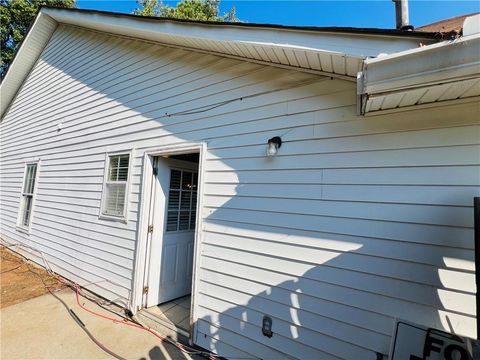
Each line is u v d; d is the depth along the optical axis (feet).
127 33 12.31
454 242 5.41
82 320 10.53
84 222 14.33
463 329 5.19
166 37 10.12
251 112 8.65
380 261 6.12
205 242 9.15
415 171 5.93
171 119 10.92
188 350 8.70
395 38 4.87
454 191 5.49
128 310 11.13
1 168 25.21
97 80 14.88
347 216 6.64
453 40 4.00
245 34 7.24
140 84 12.41
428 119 5.87
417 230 5.78
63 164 16.71
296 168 7.55
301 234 7.27
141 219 11.28
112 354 8.39
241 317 8.05
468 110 5.49
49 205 17.44
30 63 21.30
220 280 8.64
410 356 5.22
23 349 8.52
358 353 6.14
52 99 18.60
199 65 10.27
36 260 17.89
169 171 12.17
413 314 5.65
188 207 13.23
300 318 7.03
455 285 5.33
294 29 6.18
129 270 11.48
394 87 4.72
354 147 6.72
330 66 6.70
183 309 11.37
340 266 6.59
